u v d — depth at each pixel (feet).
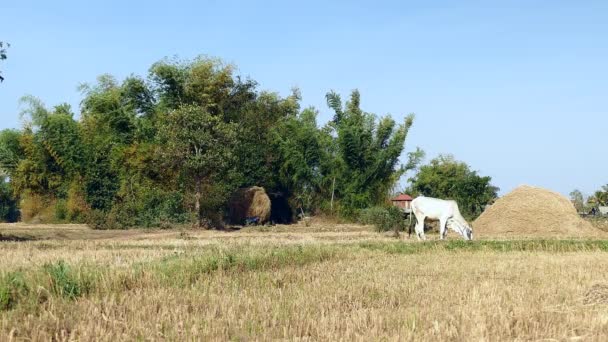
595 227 106.42
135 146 134.31
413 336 25.39
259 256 49.01
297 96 171.01
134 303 30.68
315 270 46.70
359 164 150.61
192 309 30.73
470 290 36.83
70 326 26.84
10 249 66.08
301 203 154.20
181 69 147.43
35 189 157.17
